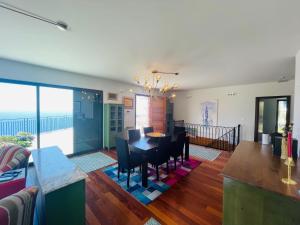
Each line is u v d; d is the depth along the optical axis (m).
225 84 5.57
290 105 4.74
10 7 1.43
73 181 1.25
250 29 1.80
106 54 2.66
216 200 2.30
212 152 4.79
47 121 4.79
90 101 4.73
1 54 2.73
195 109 7.00
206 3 1.36
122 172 3.19
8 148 2.08
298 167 1.52
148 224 1.82
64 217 1.21
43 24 1.74
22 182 1.48
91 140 4.84
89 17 1.60
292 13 1.48
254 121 5.40
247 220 1.27
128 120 5.72
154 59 2.88
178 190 2.56
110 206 2.14
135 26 1.76
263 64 3.13
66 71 3.96
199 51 2.48
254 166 1.55
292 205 1.08
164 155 3.04
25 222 0.91
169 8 1.43
